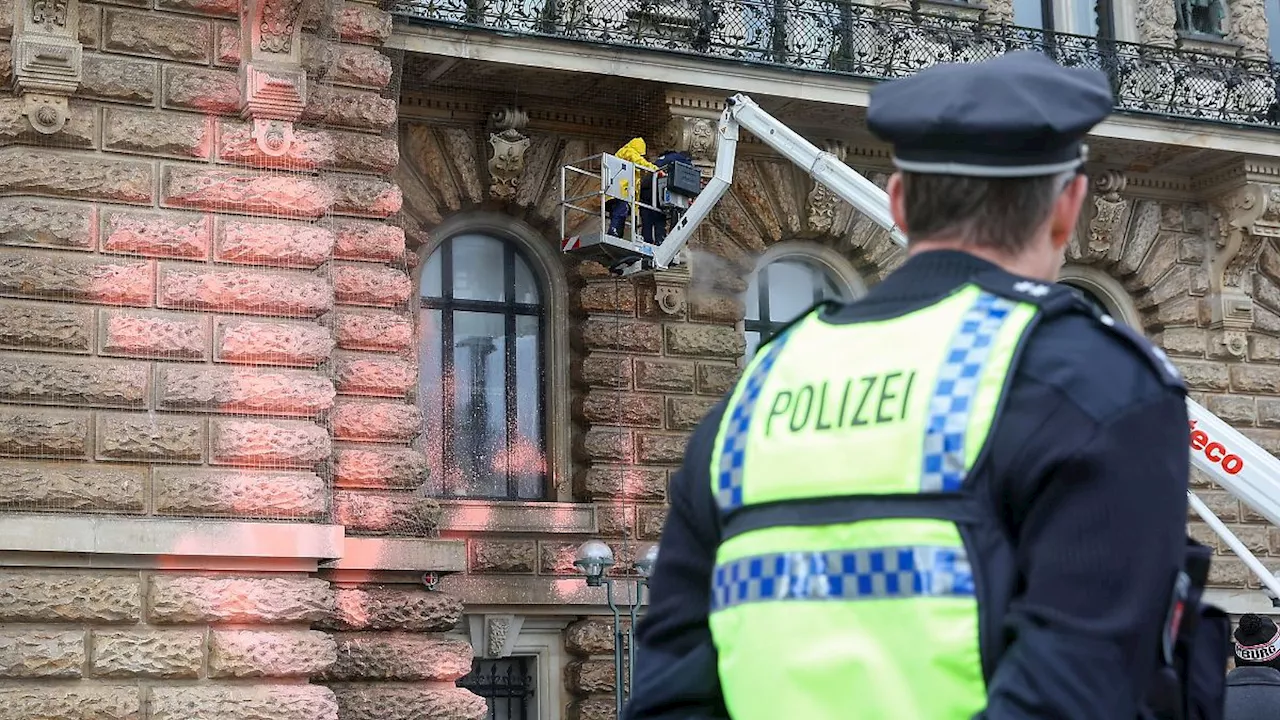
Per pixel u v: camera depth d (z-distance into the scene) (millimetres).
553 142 24500
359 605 18828
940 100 3215
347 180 19969
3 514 16344
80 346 17047
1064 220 3307
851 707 2918
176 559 16828
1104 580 2814
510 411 24172
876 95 3326
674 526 3416
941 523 2930
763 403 3262
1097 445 2852
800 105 24859
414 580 19266
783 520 3084
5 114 17203
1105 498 2838
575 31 23688
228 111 18000
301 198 18031
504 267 24438
